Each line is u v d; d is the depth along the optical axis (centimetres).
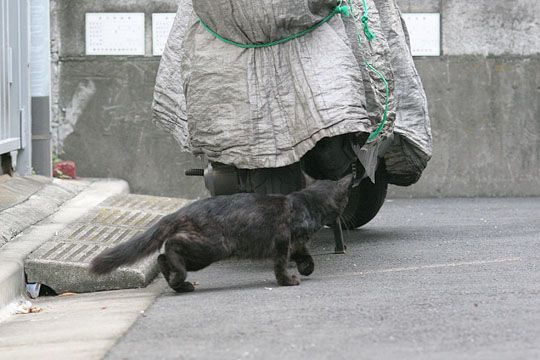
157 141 2038
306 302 945
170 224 1022
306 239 1055
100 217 1415
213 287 1074
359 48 1106
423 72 2047
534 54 2056
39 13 1783
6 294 1044
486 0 2044
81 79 2033
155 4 2028
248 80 1086
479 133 2061
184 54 1137
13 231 1275
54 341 850
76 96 2034
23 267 1118
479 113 2059
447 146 2058
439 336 791
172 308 952
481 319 849
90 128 2038
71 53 2031
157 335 836
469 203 1936
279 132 1072
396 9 1393
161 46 2033
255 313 901
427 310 891
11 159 1662
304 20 1077
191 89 1112
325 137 1084
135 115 2034
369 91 1106
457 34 2050
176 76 1248
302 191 1050
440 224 1600
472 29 2050
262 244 1027
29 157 1736
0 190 1497
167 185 2041
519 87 2059
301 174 1121
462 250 1291
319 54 1078
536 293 964
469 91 2053
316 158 1119
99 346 809
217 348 777
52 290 1137
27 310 1028
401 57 1364
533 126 2064
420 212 1788
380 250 1312
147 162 2041
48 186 1669
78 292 1121
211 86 1098
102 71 2031
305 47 1083
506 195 2072
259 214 1020
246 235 1019
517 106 2062
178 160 2041
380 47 1184
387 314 877
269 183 1119
